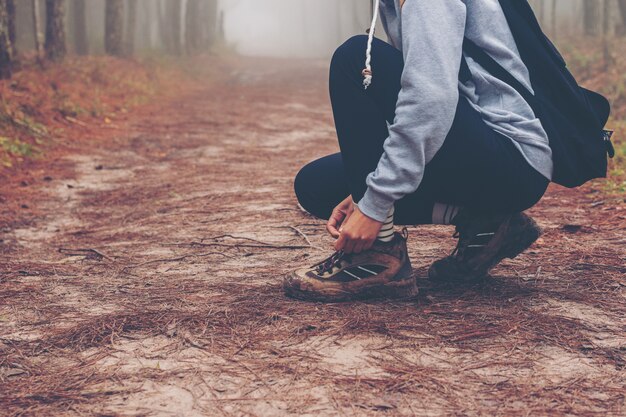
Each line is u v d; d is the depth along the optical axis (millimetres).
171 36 27281
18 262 3293
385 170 2104
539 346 1939
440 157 2105
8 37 10070
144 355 1967
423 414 1562
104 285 2801
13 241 3828
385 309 2279
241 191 5242
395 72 2162
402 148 2062
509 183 2148
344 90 2225
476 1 2133
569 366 1806
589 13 19953
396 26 2234
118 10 18312
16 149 6715
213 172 6285
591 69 13258
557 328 2061
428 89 1997
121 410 1624
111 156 7320
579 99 2182
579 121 2209
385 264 2355
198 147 8023
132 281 2857
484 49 2145
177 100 14078
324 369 1820
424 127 2016
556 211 4184
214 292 2598
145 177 6113
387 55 2176
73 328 2213
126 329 2186
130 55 19547
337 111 2248
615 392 1652
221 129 9812
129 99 12406
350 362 1863
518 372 1774
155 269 3072
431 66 2006
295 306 2344
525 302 2311
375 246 2346
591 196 4570
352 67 2209
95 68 13055
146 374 1830
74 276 2984
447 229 3666
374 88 2186
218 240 3648
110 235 3945
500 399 1626
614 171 5164
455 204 2266
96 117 9914
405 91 2037
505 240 2432
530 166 2141
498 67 2135
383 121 2213
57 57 13242
